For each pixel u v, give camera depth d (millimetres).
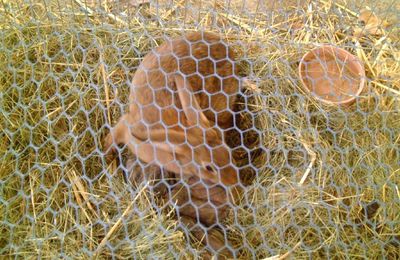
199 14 1045
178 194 886
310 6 1084
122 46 1004
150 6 1081
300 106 937
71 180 894
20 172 894
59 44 997
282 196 865
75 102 947
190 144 832
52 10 1034
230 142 950
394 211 860
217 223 847
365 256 833
